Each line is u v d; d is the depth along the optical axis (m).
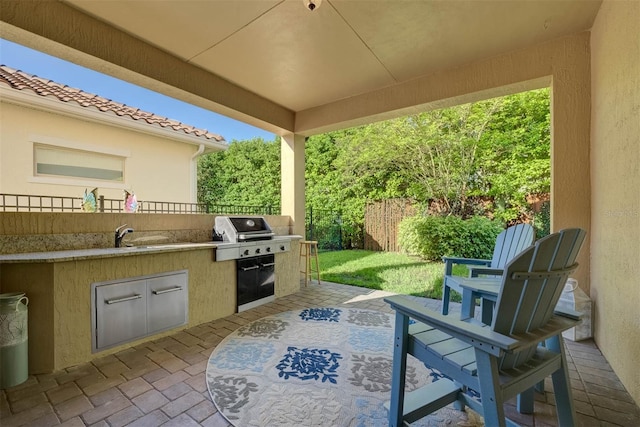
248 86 4.00
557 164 2.95
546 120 6.03
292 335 2.96
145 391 2.00
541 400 1.89
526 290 1.25
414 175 7.62
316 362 2.39
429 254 6.85
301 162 5.28
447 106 3.83
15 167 4.16
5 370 2.03
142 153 5.60
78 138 4.76
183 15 2.59
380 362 2.39
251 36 2.90
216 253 3.43
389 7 2.49
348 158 8.35
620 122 2.09
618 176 2.12
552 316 1.51
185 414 1.76
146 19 2.64
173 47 3.08
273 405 1.84
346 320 3.38
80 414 1.76
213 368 2.30
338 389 2.01
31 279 2.23
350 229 8.85
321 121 4.68
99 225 2.94
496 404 1.17
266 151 10.20
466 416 1.74
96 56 2.64
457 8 2.52
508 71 3.20
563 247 1.34
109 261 2.58
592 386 2.01
